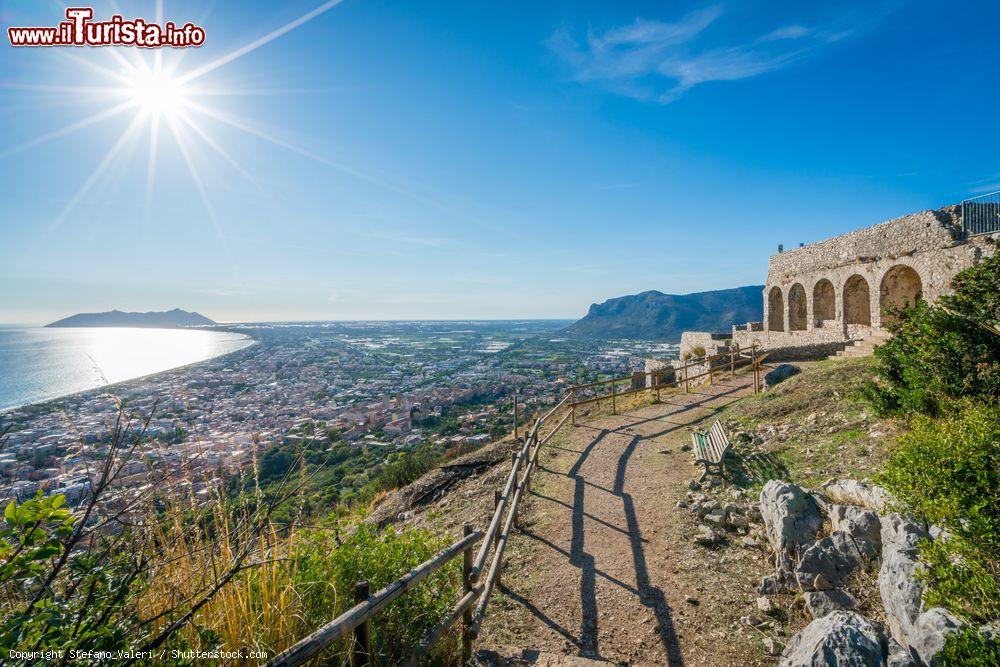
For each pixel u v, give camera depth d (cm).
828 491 593
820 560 475
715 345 2609
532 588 539
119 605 226
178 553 276
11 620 189
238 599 291
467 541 426
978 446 389
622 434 1203
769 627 439
